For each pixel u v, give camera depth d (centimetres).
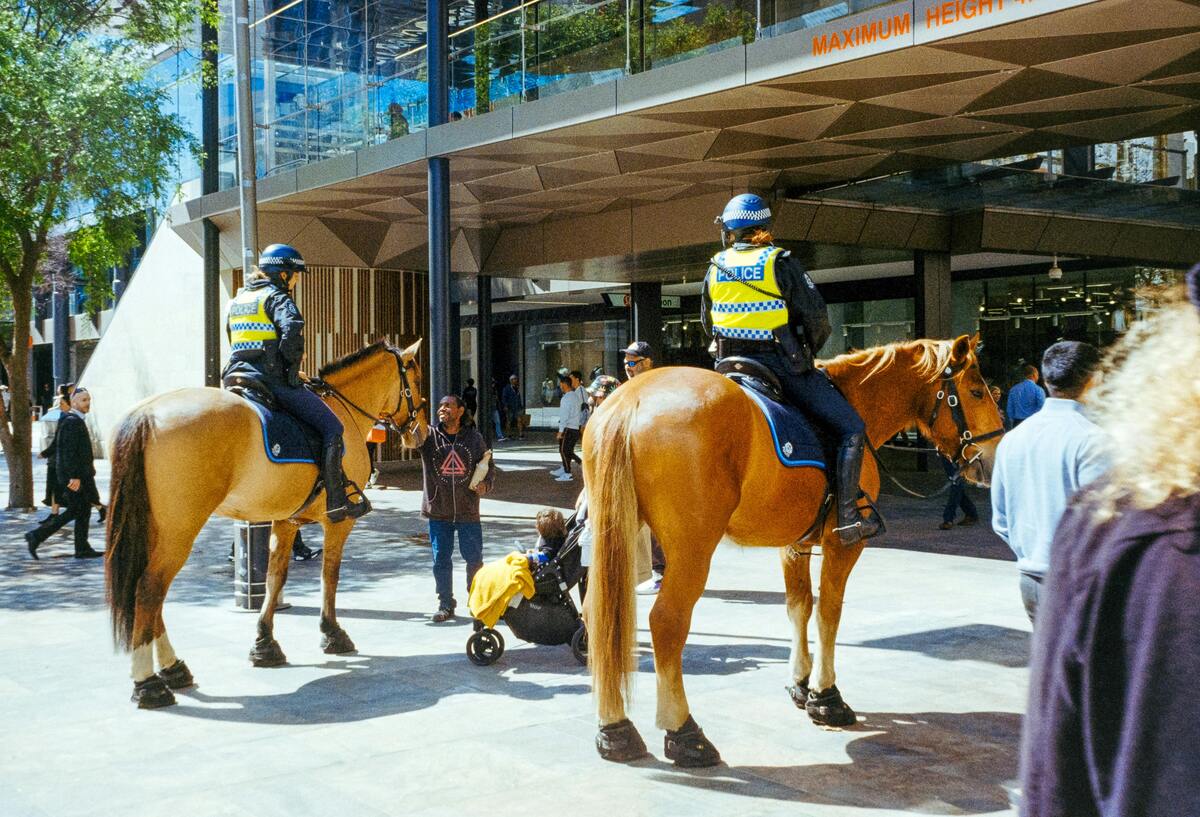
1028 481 424
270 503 659
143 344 2609
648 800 454
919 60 1035
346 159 1675
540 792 464
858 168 1595
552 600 696
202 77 1978
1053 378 423
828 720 554
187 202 2067
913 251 1944
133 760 511
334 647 730
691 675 664
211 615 874
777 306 520
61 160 1611
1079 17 898
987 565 1088
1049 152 1873
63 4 1609
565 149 1469
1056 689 131
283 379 677
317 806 450
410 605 912
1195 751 116
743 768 493
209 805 452
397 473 2200
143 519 591
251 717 581
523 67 1509
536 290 2970
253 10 2044
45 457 1366
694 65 1185
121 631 584
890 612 861
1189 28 933
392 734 549
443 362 1568
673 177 1662
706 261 2069
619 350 3453
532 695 623
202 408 615
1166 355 140
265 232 2038
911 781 476
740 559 1133
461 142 1477
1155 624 121
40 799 460
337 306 2167
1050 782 131
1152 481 129
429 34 1577
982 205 1850
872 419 592
